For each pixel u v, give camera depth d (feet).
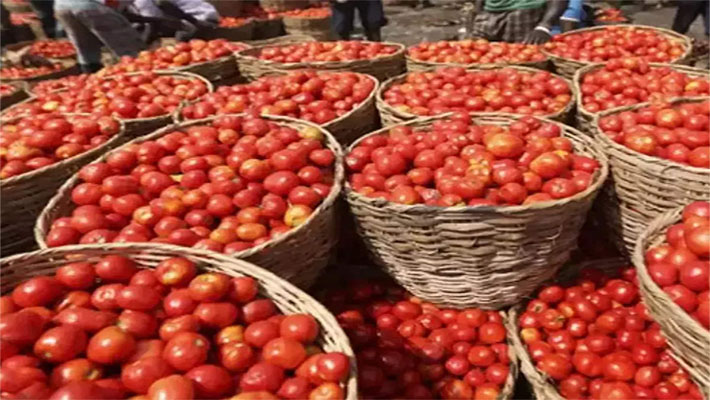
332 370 6.25
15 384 6.22
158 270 7.54
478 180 9.35
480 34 22.34
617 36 18.37
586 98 13.73
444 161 10.19
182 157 10.34
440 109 13.24
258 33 31.65
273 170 10.07
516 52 17.48
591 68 15.48
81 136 12.01
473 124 12.32
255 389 6.39
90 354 6.59
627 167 9.87
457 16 40.11
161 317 7.23
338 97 13.94
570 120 13.82
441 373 9.34
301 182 9.92
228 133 10.98
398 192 9.36
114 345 6.53
